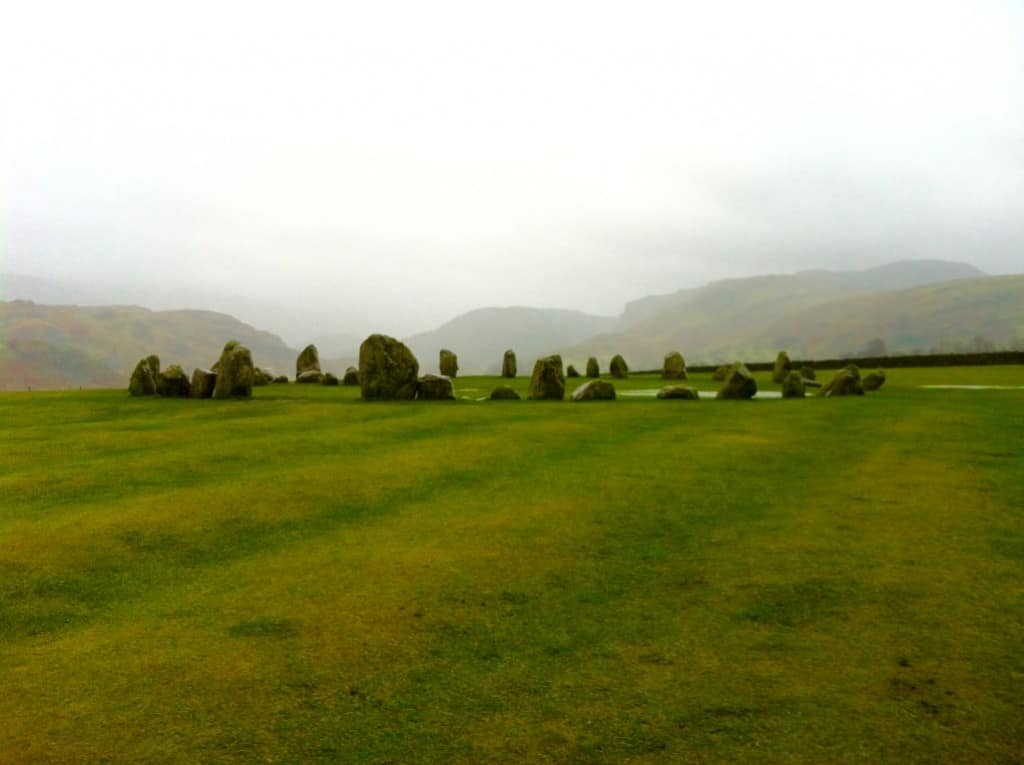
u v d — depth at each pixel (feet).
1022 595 23.06
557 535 30.19
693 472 42.19
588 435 56.34
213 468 43.55
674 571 25.84
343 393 98.99
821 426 60.44
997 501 34.83
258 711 16.85
